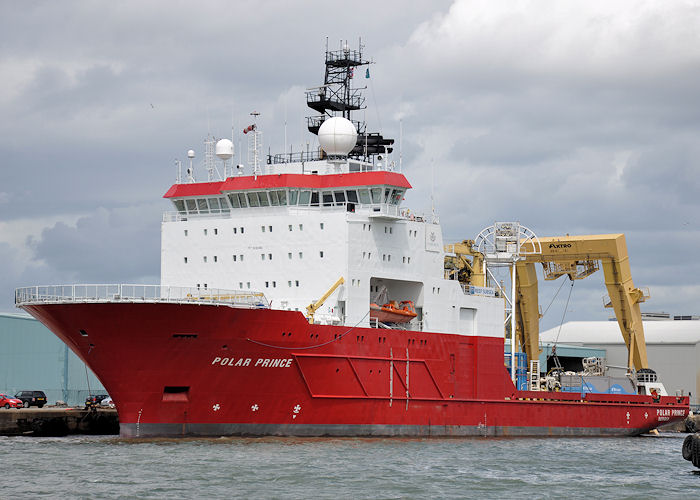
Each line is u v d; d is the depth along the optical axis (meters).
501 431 84.19
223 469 58.09
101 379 67.31
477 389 82.69
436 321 82.06
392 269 77.88
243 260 76.69
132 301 63.16
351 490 53.62
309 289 74.38
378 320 76.69
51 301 65.12
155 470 57.44
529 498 54.19
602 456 74.19
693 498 56.09
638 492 57.47
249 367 67.56
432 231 82.25
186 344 65.19
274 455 63.34
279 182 76.69
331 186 77.31
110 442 68.38
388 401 75.00
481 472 61.88
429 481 57.44
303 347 69.44
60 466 58.69
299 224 75.06
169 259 79.56
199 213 80.81
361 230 75.00
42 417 81.50
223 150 79.94
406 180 79.19
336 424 72.19
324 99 85.31
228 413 68.31
